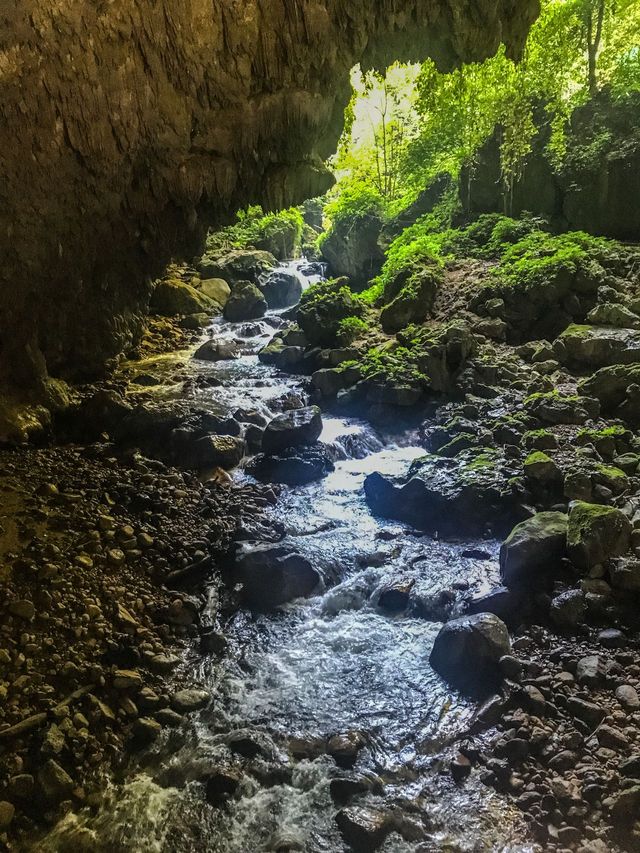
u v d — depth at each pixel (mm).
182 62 6730
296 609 5867
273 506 7227
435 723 4688
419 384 8727
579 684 4676
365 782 4293
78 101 6461
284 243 16969
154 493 7133
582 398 7637
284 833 4074
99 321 9688
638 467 6492
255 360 11102
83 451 8047
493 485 6516
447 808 4129
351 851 3959
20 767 4480
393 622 5664
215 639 5508
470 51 7922
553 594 5367
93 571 6016
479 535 6430
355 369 9289
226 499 7234
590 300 9336
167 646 5508
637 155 10430
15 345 8172
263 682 5164
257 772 4449
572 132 11336
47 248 7516
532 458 6504
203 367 10797
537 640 5094
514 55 8469
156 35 6449
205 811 4266
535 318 9523
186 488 7426
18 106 6184
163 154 7352
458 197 12898
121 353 10992
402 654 5312
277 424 8016
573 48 11461
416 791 4258
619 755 4188
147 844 4090
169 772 4527
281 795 4309
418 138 14492
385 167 16125
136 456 7836
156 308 13266
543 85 11438
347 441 8273
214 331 12688
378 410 8758
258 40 6949
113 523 6570
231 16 6637
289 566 5953
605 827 3863
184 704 4949
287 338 10953
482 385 8453
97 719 4832
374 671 5184
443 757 4441
